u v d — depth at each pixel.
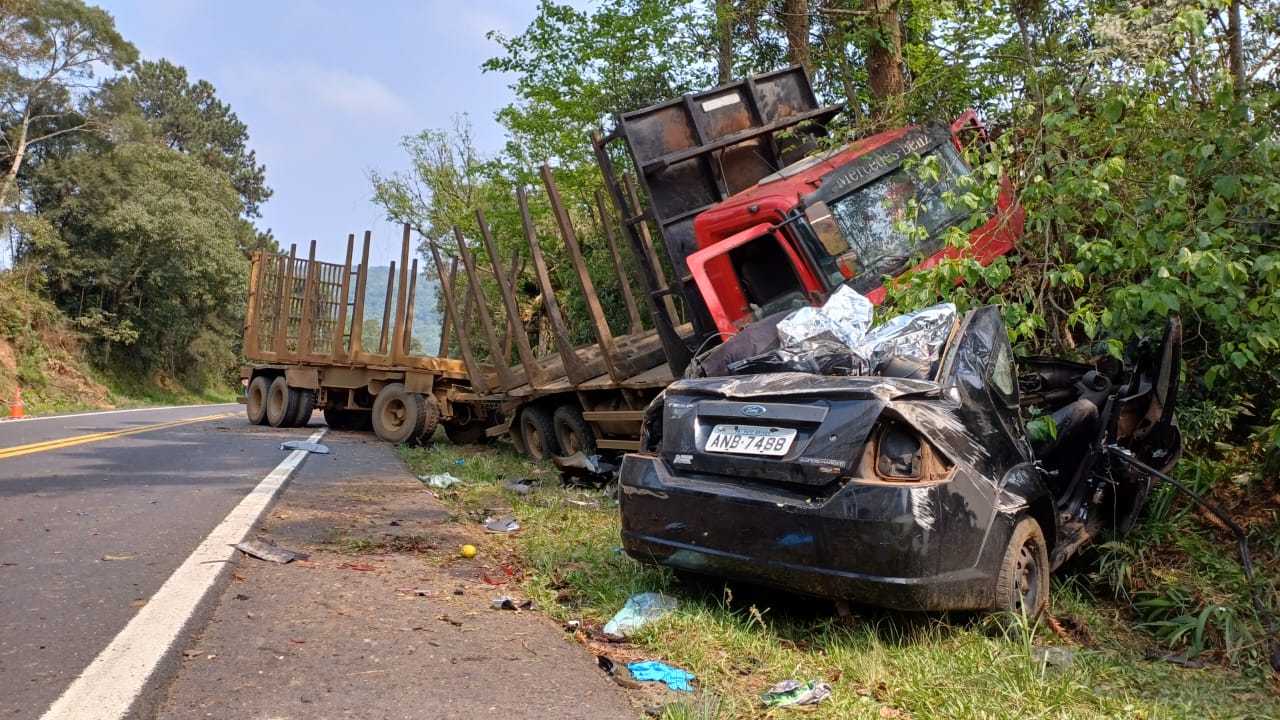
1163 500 5.18
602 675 3.22
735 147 8.90
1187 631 4.10
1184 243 4.90
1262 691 3.54
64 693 2.77
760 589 4.43
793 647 3.72
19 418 21.19
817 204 6.93
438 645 3.46
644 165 8.37
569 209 19.56
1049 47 6.98
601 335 9.19
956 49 9.78
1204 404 5.69
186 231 45.09
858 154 7.36
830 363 4.27
